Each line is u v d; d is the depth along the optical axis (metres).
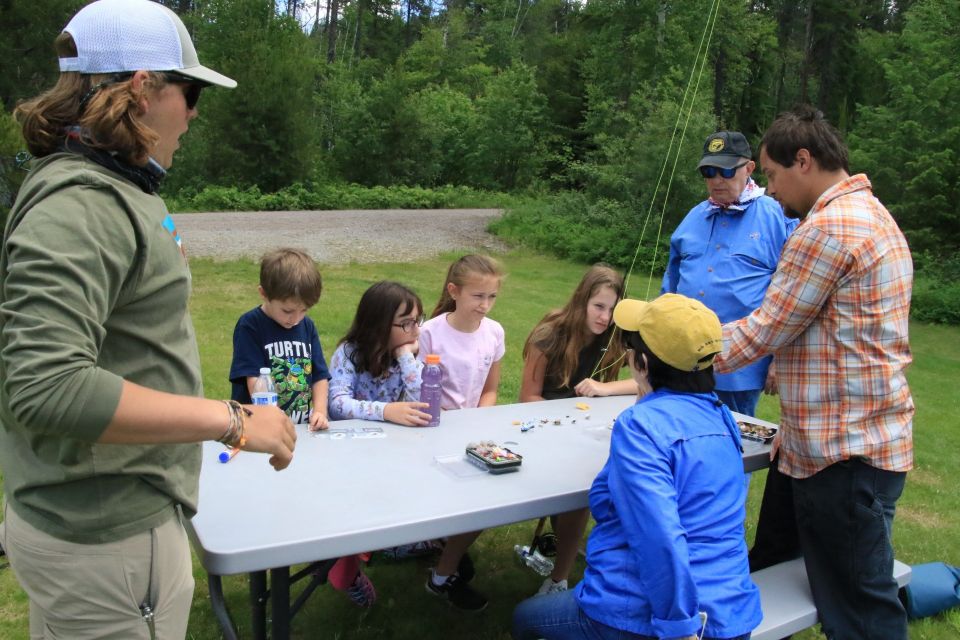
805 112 2.36
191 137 24.50
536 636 2.07
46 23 14.84
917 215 16.33
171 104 1.36
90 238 1.17
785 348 2.28
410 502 1.89
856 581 2.20
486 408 2.91
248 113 24.48
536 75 39.38
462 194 28.91
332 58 42.66
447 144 34.28
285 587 1.87
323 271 12.41
